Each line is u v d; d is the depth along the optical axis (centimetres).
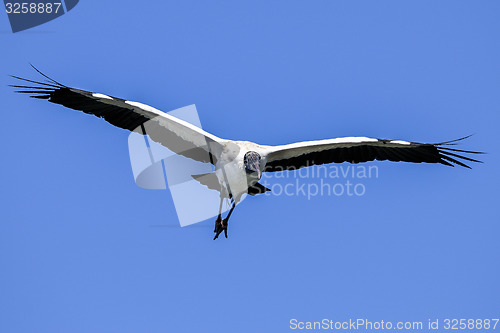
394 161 2847
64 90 2389
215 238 2545
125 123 2511
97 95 2348
